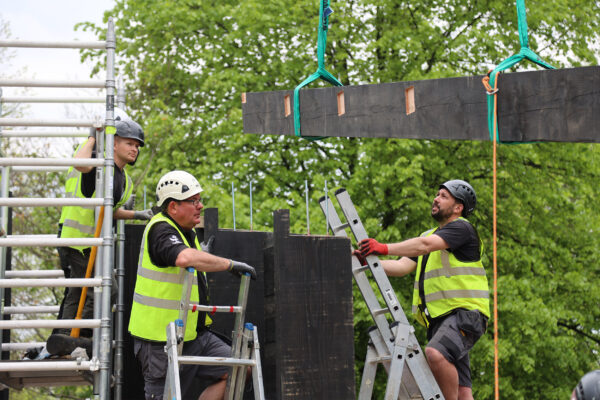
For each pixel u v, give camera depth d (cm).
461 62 1466
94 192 507
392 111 435
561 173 1484
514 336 1252
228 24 1523
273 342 483
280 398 436
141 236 587
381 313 459
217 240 527
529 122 369
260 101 526
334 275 451
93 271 507
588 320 1386
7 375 512
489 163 1436
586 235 1435
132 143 521
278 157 1391
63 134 592
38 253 1639
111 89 495
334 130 471
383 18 1470
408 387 481
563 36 1488
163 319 437
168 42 1502
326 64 1455
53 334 504
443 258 484
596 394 215
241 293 434
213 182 1384
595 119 346
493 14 1478
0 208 616
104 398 463
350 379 445
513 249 1388
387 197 1369
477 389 1270
